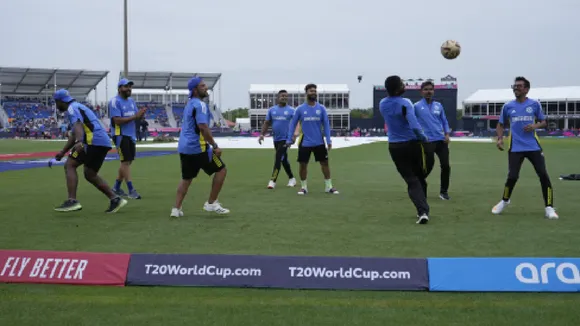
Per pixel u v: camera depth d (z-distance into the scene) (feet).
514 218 32.94
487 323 15.71
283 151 50.06
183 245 25.32
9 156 100.27
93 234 27.91
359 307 17.04
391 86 31.94
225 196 43.55
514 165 33.88
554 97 307.58
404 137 32.04
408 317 16.20
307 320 15.99
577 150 121.60
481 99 327.26
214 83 328.08
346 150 125.70
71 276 19.54
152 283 19.25
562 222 31.42
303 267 19.27
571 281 18.53
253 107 328.08
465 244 25.46
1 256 20.20
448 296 18.08
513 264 18.94
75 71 297.74
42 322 15.92
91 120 34.24
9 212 35.14
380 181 55.67
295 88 330.13
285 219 32.60
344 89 328.90
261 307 17.08
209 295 18.24
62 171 66.49
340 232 28.45
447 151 42.01
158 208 37.27
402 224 30.91
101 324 15.79
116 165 78.33
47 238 26.84
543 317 16.15
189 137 32.53
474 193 45.57
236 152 117.08
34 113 292.40
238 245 25.29
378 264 19.15
